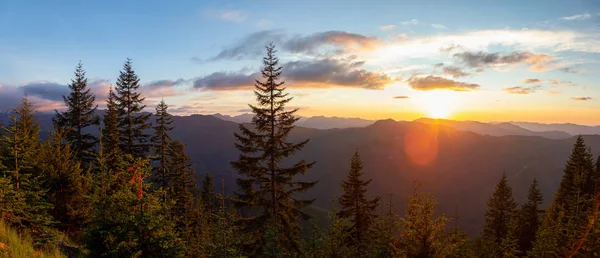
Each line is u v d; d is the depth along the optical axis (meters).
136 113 31.94
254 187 20.03
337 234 16.84
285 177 20.03
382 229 21.66
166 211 11.69
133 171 11.30
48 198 16.94
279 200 20.03
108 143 29.31
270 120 20.08
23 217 13.16
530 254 23.22
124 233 10.55
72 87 30.41
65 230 17.08
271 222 17.62
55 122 29.39
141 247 10.73
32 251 11.31
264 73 20.58
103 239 10.52
